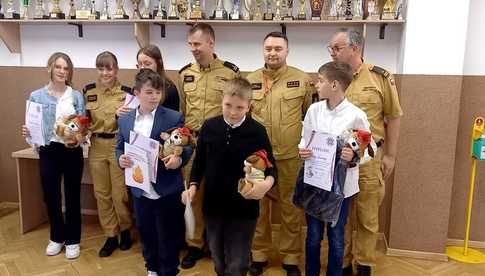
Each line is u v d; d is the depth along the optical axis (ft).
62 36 11.40
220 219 6.25
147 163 6.66
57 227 9.23
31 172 10.64
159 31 10.93
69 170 8.77
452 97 8.85
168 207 7.05
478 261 9.29
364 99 7.70
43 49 11.55
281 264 9.02
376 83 7.77
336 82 6.42
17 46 11.55
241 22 9.84
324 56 10.40
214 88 8.59
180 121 7.07
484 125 9.37
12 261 8.99
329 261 6.95
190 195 6.19
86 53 11.36
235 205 6.13
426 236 9.37
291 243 8.45
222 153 6.13
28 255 9.29
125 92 9.20
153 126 6.90
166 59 11.01
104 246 9.52
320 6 9.64
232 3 10.24
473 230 10.07
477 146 8.96
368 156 6.43
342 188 6.43
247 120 6.18
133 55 11.16
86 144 8.84
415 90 8.96
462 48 8.68
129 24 11.00
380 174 7.93
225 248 6.32
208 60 8.62
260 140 6.14
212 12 10.50
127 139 7.07
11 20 10.72
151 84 6.70
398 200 9.38
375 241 8.14
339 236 6.82
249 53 10.68
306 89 8.09
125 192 9.41
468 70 9.59
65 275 8.42
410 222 9.40
